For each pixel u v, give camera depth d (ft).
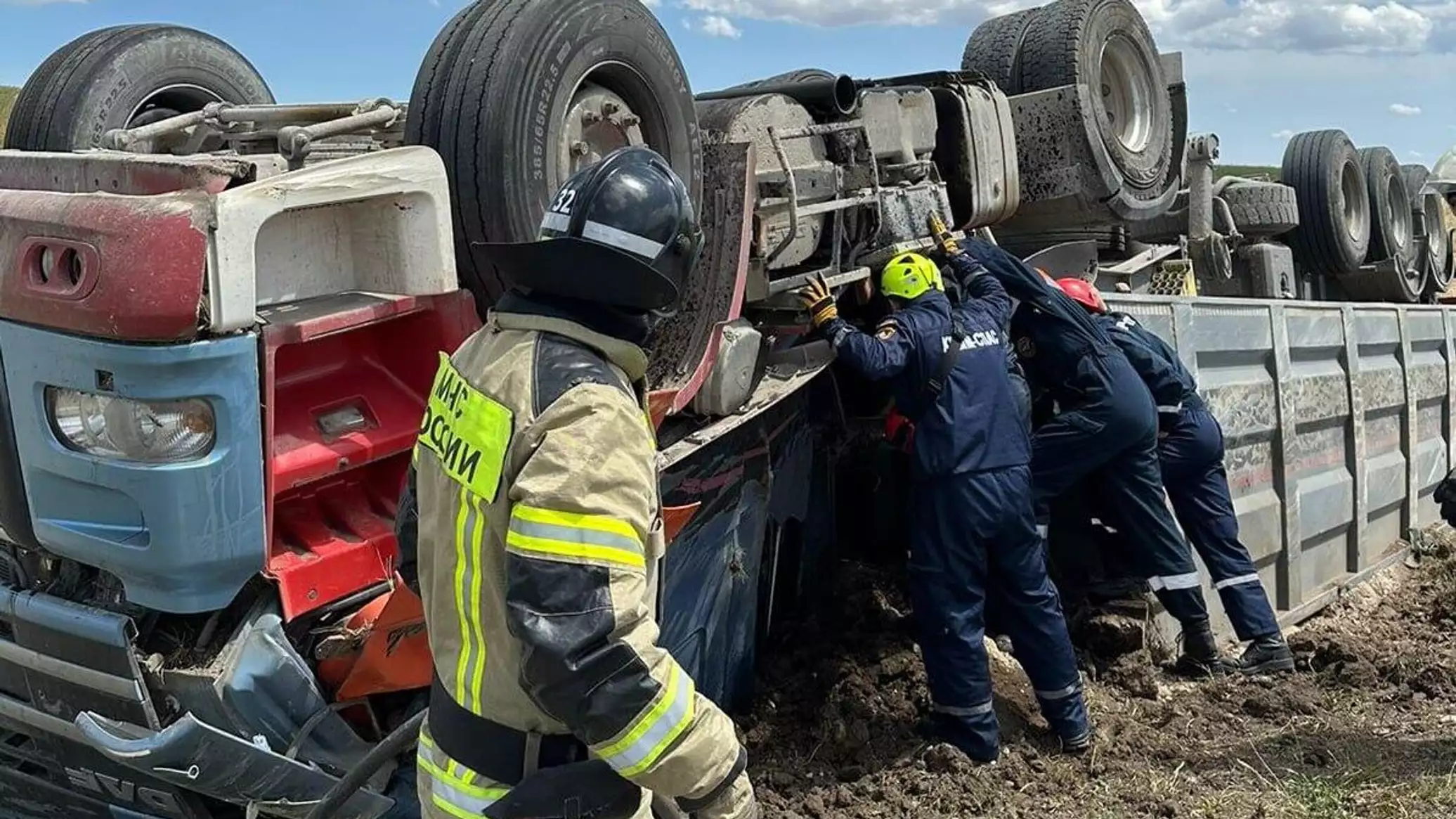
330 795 8.11
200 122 11.73
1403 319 26.09
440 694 7.12
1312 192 29.07
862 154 14.83
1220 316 20.22
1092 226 21.53
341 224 9.77
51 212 8.47
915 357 14.15
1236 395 20.48
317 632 9.52
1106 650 17.76
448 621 7.00
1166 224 25.66
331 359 9.72
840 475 18.20
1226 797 13.70
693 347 12.31
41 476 8.86
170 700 9.09
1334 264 29.71
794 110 13.88
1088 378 16.67
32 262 8.60
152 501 8.33
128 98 13.15
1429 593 24.17
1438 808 12.98
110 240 8.11
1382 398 25.21
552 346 6.63
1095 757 14.89
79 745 10.00
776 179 13.20
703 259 12.49
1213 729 16.39
